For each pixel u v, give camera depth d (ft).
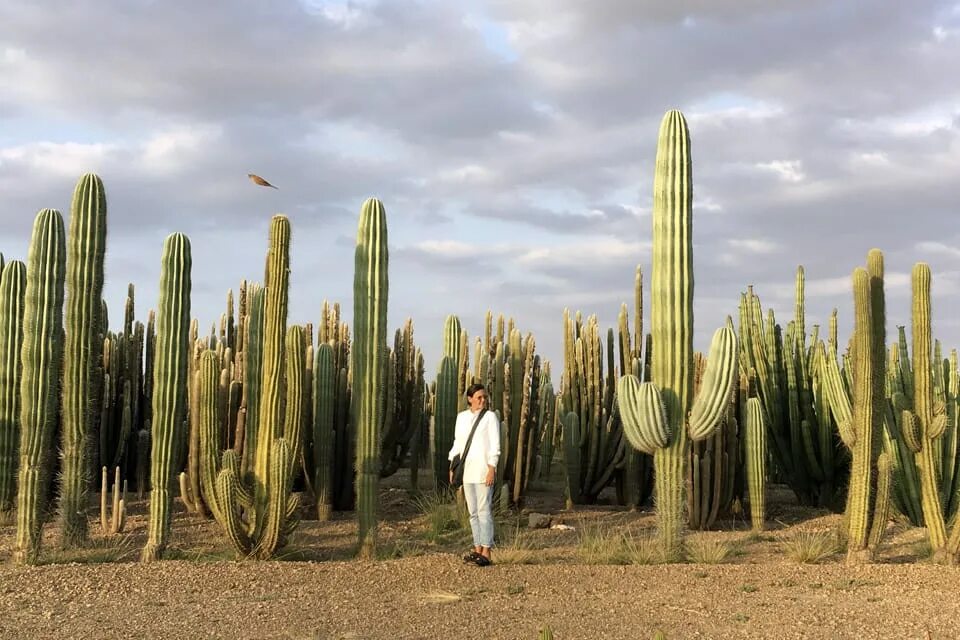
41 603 23.97
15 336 38.04
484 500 29.25
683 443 31.17
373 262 31.55
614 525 39.93
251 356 38.29
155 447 30.22
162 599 24.41
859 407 30.45
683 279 31.58
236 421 42.98
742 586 25.89
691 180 32.07
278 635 20.93
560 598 24.58
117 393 48.08
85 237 31.76
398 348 49.90
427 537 35.68
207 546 32.91
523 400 44.80
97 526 37.27
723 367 30.71
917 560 31.40
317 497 40.83
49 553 30.86
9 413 38.09
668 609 23.25
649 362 46.93
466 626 21.59
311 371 44.19
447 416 44.73
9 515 38.04
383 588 25.82
